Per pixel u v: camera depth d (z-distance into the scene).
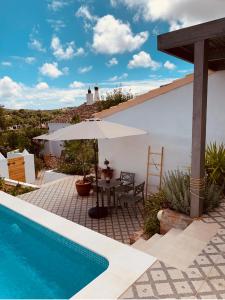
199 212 5.80
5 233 7.46
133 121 10.20
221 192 6.89
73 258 5.36
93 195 10.83
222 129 8.05
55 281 5.43
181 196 6.05
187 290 3.72
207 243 4.85
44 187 12.13
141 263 4.39
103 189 9.68
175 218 6.01
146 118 9.83
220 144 8.11
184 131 8.97
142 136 10.07
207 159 7.04
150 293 3.68
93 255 4.95
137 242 6.17
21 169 16.59
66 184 12.48
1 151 23.47
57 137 7.97
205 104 5.50
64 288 5.21
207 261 4.35
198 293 3.66
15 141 24.70
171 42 5.47
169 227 6.13
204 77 5.30
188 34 5.24
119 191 9.09
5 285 5.37
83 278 5.07
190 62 7.07
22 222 6.94
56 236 5.82
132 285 3.85
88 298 3.60
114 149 11.06
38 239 6.35
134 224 8.15
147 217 7.19
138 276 4.04
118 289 3.76
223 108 7.96
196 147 5.60
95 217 8.66
